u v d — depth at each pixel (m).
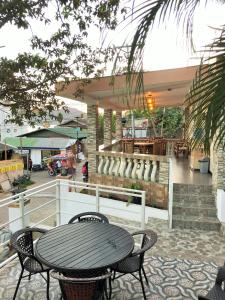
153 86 6.85
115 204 7.18
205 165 8.48
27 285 3.62
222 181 6.04
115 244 3.14
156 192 6.80
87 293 2.66
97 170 8.12
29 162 22.72
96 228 3.64
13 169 17.52
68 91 7.23
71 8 6.19
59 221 5.68
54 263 2.70
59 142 21.95
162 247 4.91
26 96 7.21
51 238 3.31
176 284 3.69
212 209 6.13
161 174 6.68
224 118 1.70
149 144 9.99
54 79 7.02
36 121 7.88
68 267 2.62
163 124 18.42
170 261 4.32
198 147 2.03
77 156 22.16
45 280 3.59
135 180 7.20
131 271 3.20
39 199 13.43
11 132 27.42
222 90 1.68
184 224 5.88
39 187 5.04
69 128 24.56
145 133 18.64
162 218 6.46
